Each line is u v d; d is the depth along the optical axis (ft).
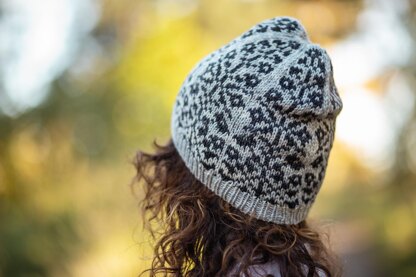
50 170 14.51
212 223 4.60
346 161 21.42
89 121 16.07
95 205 15.39
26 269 12.59
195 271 4.58
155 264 4.79
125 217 15.65
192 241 4.62
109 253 14.90
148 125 17.44
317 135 4.55
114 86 17.34
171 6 19.72
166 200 5.01
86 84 16.79
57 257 13.21
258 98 4.42
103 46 18.58
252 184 4.46
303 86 4.46
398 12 17.37
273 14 19.69
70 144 15.11
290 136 4.42
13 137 13.70
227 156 4.46
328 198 21.83
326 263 4.94
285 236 4.61
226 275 4.48
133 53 18.49
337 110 4.75
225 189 4.51
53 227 13.44
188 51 18.88
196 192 4.70
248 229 4.51
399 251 18.15
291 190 4.54
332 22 19.80
